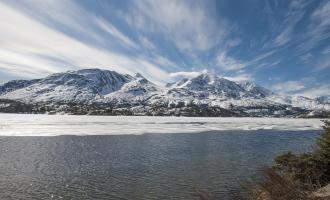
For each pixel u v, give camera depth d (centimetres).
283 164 1798
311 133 7981
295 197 1053
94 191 2325
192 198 2145
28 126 9044
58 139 5784
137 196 2200
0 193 2247
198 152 4312
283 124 13600
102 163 3434
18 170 3016
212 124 12556
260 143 5478
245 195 1825
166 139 6094
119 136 6569
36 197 2173
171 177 2756
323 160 1652
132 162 3509
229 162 3494
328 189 1179
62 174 2873
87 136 6444
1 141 5272
